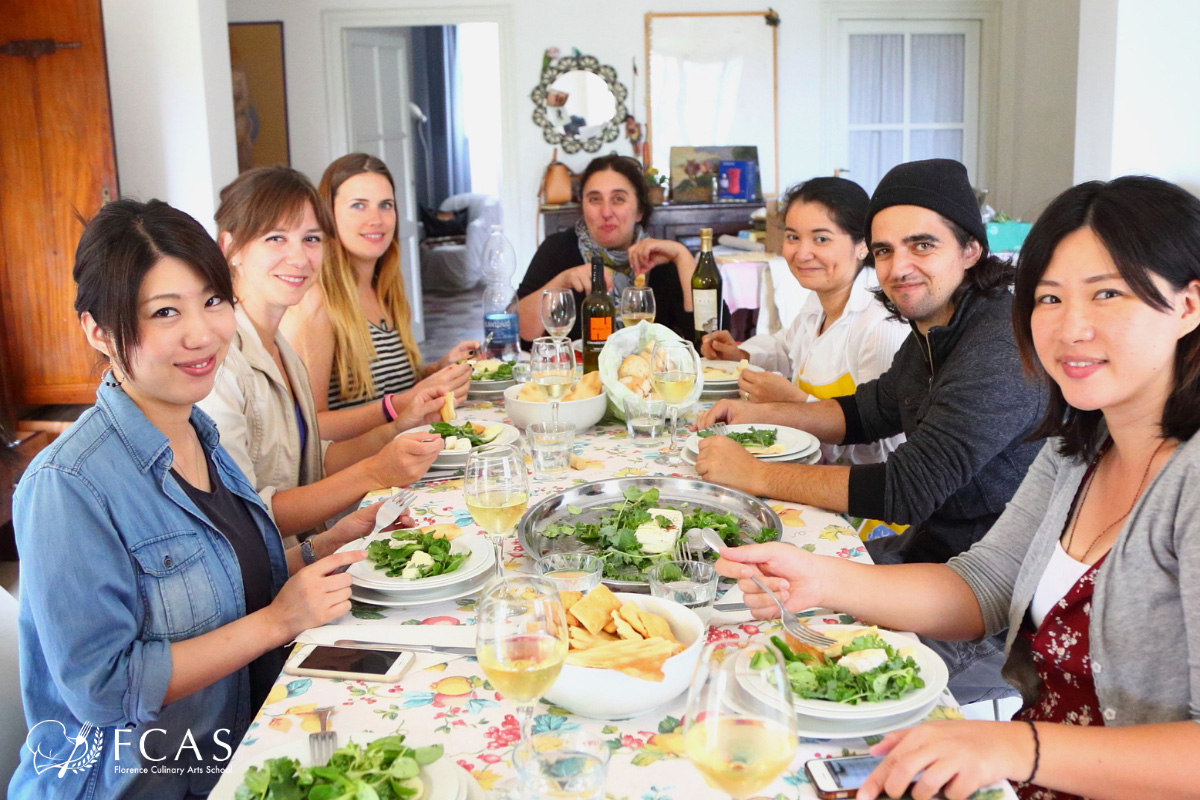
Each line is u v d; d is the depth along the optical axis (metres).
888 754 0.97
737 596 1.33
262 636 1.27
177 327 1.30
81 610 1.21
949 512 1.87
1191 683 1.03
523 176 7.18
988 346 1.73
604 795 0.93
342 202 2.80
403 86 7.86
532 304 3.54
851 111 7.35
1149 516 1.10
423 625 1.29
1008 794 0.94
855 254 2.60
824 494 1.71
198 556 1.33
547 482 1.87
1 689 1.38
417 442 1.84
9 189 4.54
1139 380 1.09
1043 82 7.17
